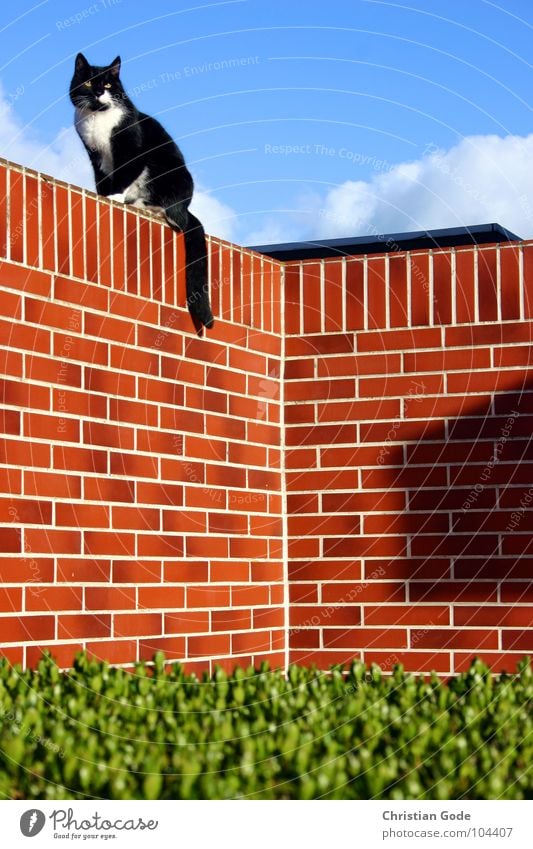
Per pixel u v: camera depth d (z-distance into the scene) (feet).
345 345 22.61
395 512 21.90
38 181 17.48
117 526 18.49
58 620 17.10
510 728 12.49
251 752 10.98
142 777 10.84
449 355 21.84
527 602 20.86
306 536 22.50
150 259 19.81
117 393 18.78
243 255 22.16
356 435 22.36
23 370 16.92
